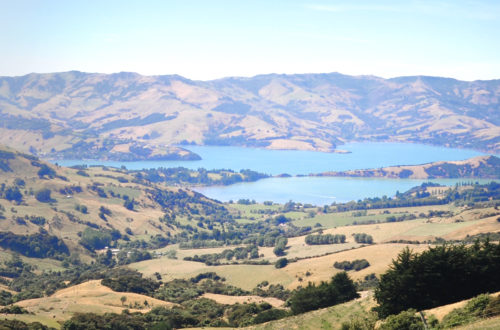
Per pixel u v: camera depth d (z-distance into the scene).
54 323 120.69
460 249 73.62
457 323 55.28
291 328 79.19
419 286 69.38
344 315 79.38
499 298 57.31
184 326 121.19
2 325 106.06
